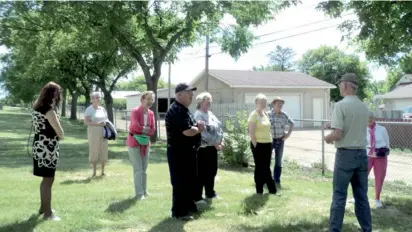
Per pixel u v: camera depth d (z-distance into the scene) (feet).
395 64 27.30
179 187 18.83
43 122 17.62
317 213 20.35
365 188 16.75
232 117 58.29
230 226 17.89
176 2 57.16
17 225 17.16
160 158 42.68
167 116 18.78
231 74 105.60
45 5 47.01
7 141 57.31
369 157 22.02
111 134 30.40
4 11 56.49
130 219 18.62
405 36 23.03
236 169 36.35
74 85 107.04
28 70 89.20
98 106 29.99
